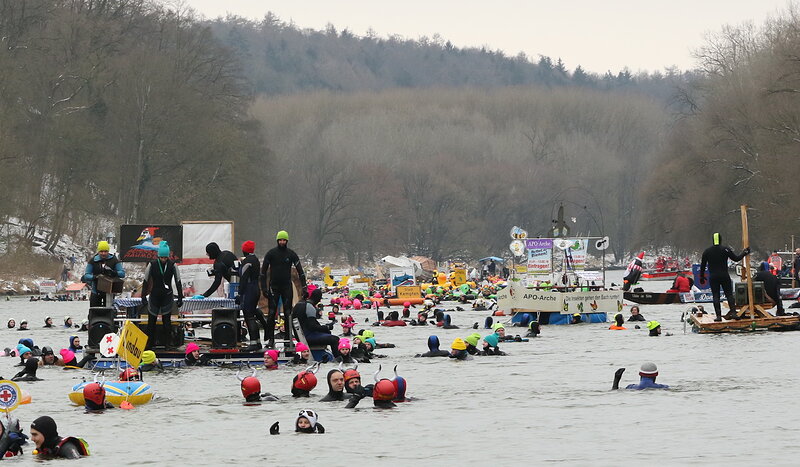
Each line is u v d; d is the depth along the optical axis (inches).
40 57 6939.0
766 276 2404.0
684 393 1366.9
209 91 7829.7
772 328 2319.1
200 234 2401.6
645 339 2244.1
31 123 6643.7
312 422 1123.9
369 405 1326.3
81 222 6875.0
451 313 3590.1
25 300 5187.0
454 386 1503.4
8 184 5969.5
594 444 1029.2
